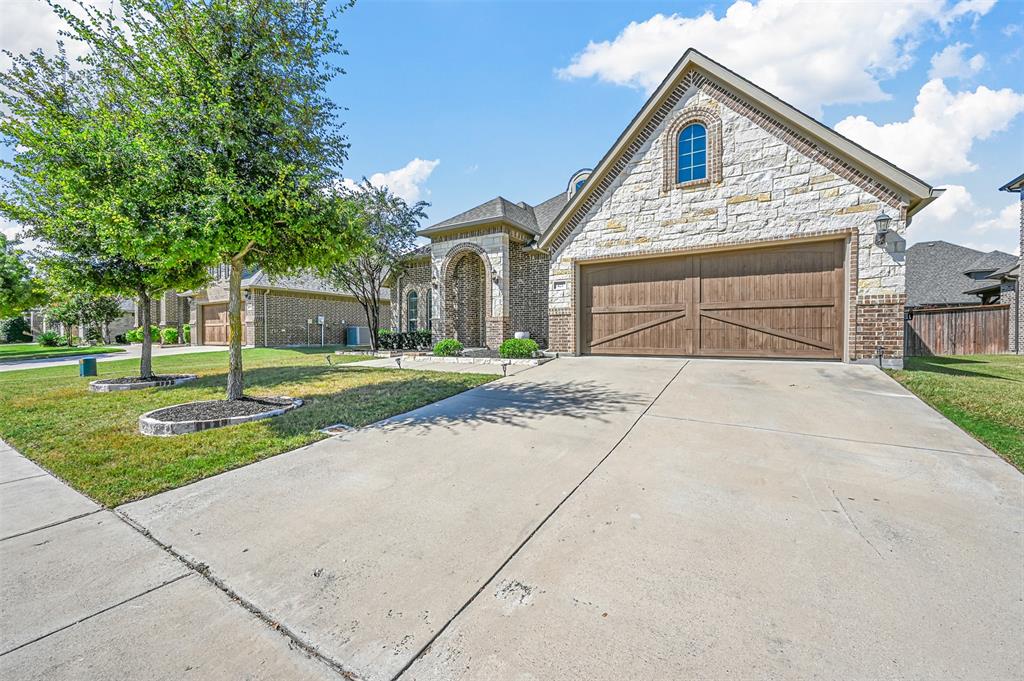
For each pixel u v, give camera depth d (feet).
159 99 19.74
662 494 11.52
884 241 29.12
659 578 8.04
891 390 22.35
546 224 59.77
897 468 12.81
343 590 8.02
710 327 35.19
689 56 34.63
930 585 7.63
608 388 24.86
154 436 18.17
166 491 12.75
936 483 11.78
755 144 32.99
